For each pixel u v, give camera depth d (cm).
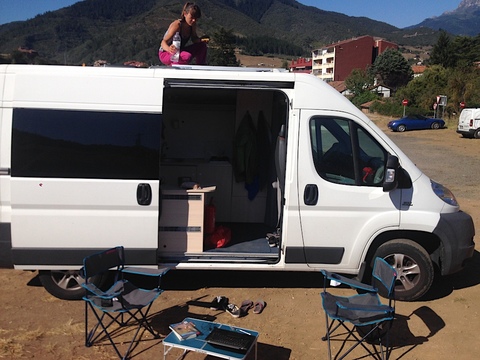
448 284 559
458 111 3956
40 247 451
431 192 484
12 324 436
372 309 351
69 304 480
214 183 634
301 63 12106
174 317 457
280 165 520
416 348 409
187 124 662
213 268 481
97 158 448
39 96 442
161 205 489
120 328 431
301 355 395
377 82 7612
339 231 474
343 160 471
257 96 609
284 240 474
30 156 441
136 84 451
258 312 467
